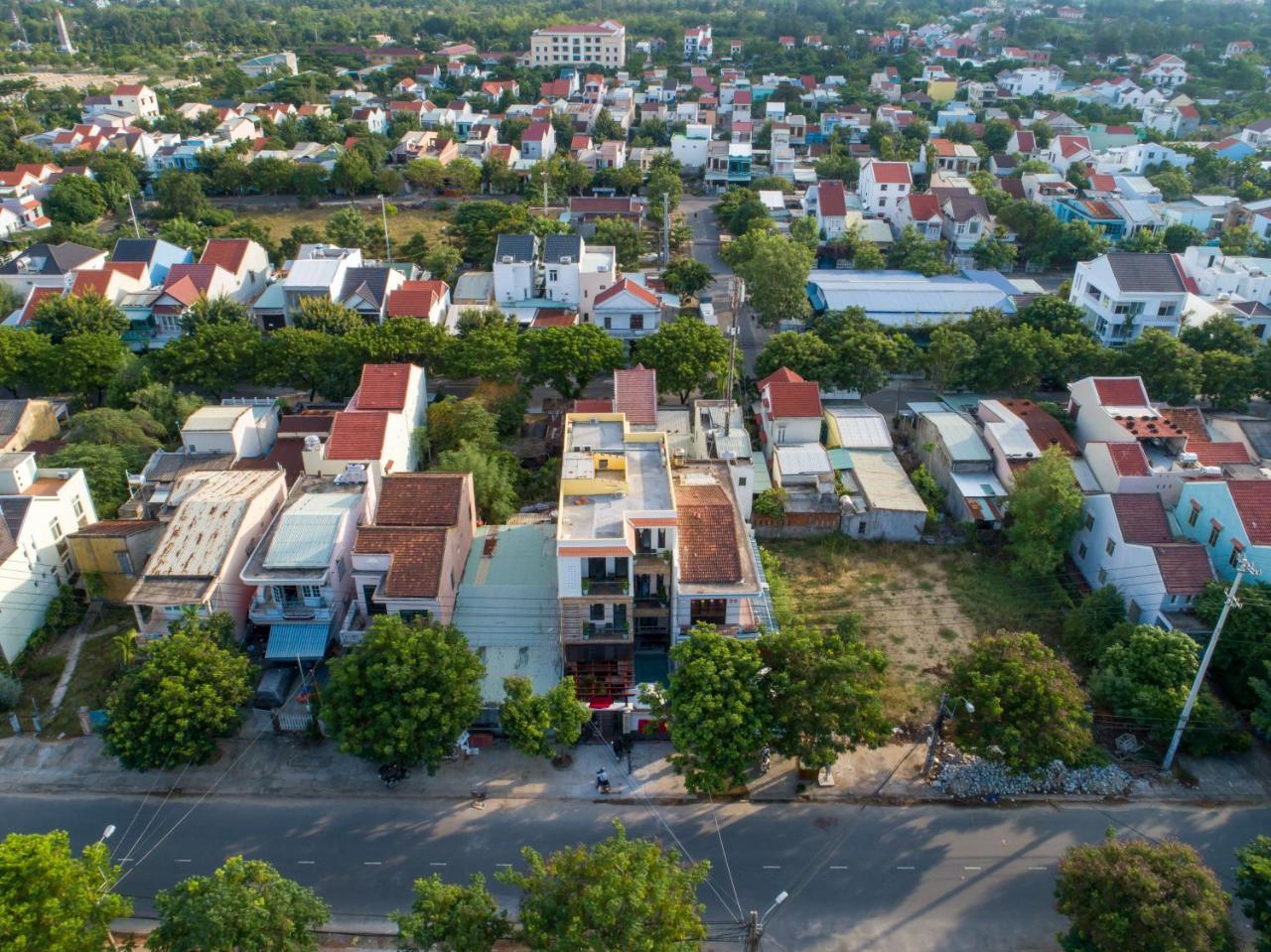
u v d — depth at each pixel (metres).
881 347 79.12
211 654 43.84
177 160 151.62
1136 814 44.09
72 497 56.97
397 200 146.12
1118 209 124.25
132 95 181.50
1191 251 104.44
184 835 42.62
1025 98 196.25
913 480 67.94
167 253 101.81
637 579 49.81
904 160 150.00
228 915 31.66
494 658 49.31
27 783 45.16
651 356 77.88
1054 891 38.66
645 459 56.59
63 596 54.97
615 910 31.11
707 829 43.25
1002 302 94.81
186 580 48.62
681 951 32.44
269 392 85.12
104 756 46.53
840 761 46.69
